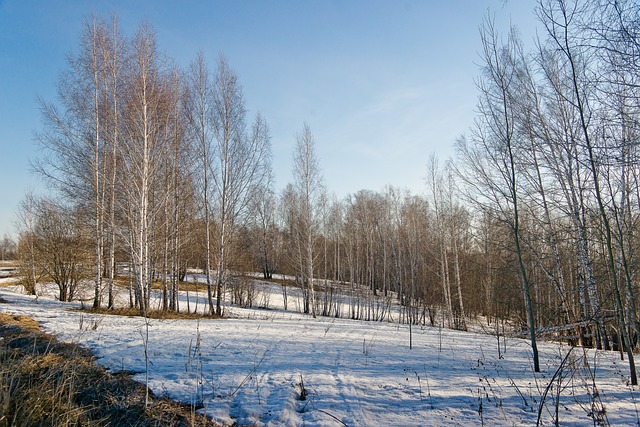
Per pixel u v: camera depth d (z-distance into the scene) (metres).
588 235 11.77
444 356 9.27
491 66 7.97
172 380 6.20
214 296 28.41
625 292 10.50
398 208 38.25
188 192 19.02
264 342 10.03
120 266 20.44
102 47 15.44
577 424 4.69
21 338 8.47
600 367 8.44
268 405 5.25
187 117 18.86
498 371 7.61
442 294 26.75
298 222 27.17
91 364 6.87
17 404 5.07
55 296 21.20
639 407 5.29
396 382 6.54
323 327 14.83
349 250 36.03
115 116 15.39
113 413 5.08
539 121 11.16
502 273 19.61
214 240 21.30
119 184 15.70
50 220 20.83
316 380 6.45
